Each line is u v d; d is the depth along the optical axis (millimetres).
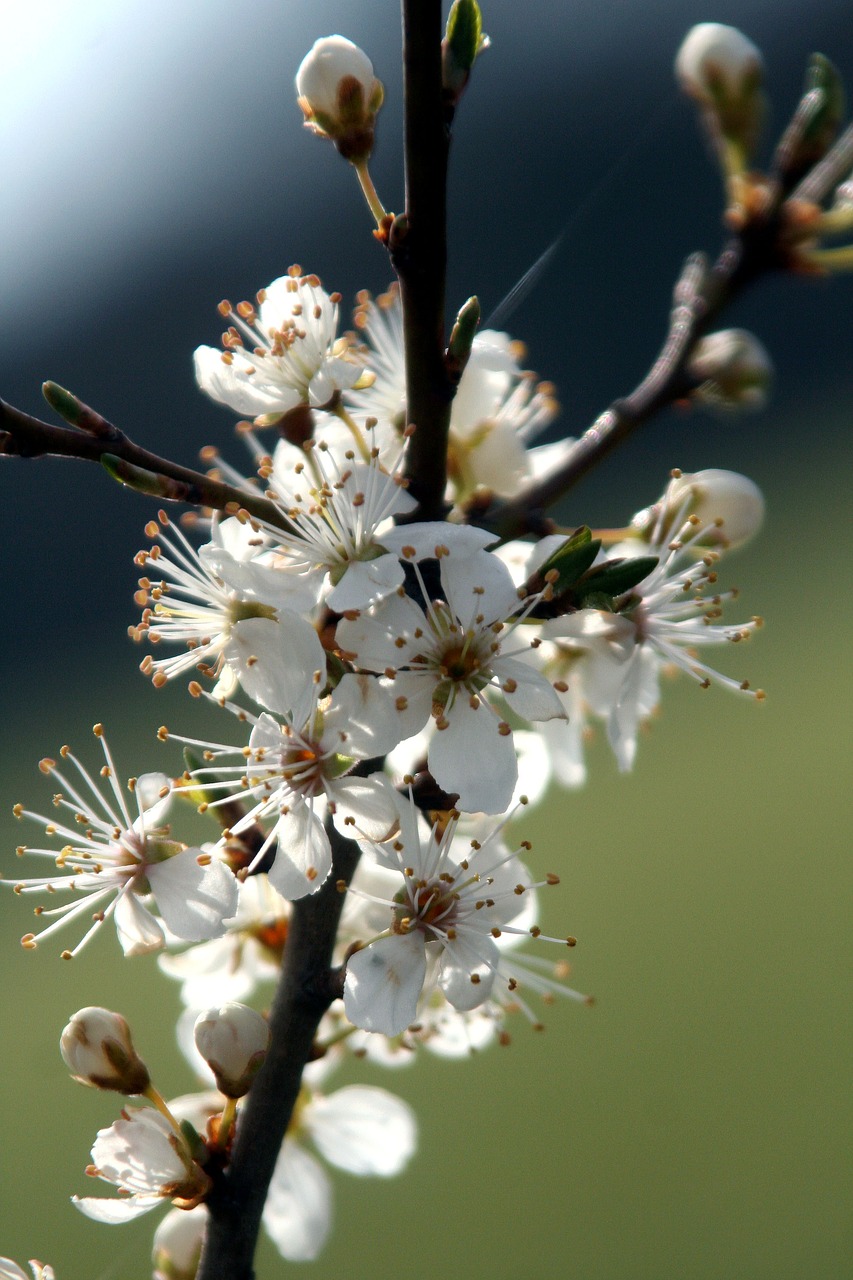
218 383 679
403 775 675
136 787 674
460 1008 669
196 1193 667
